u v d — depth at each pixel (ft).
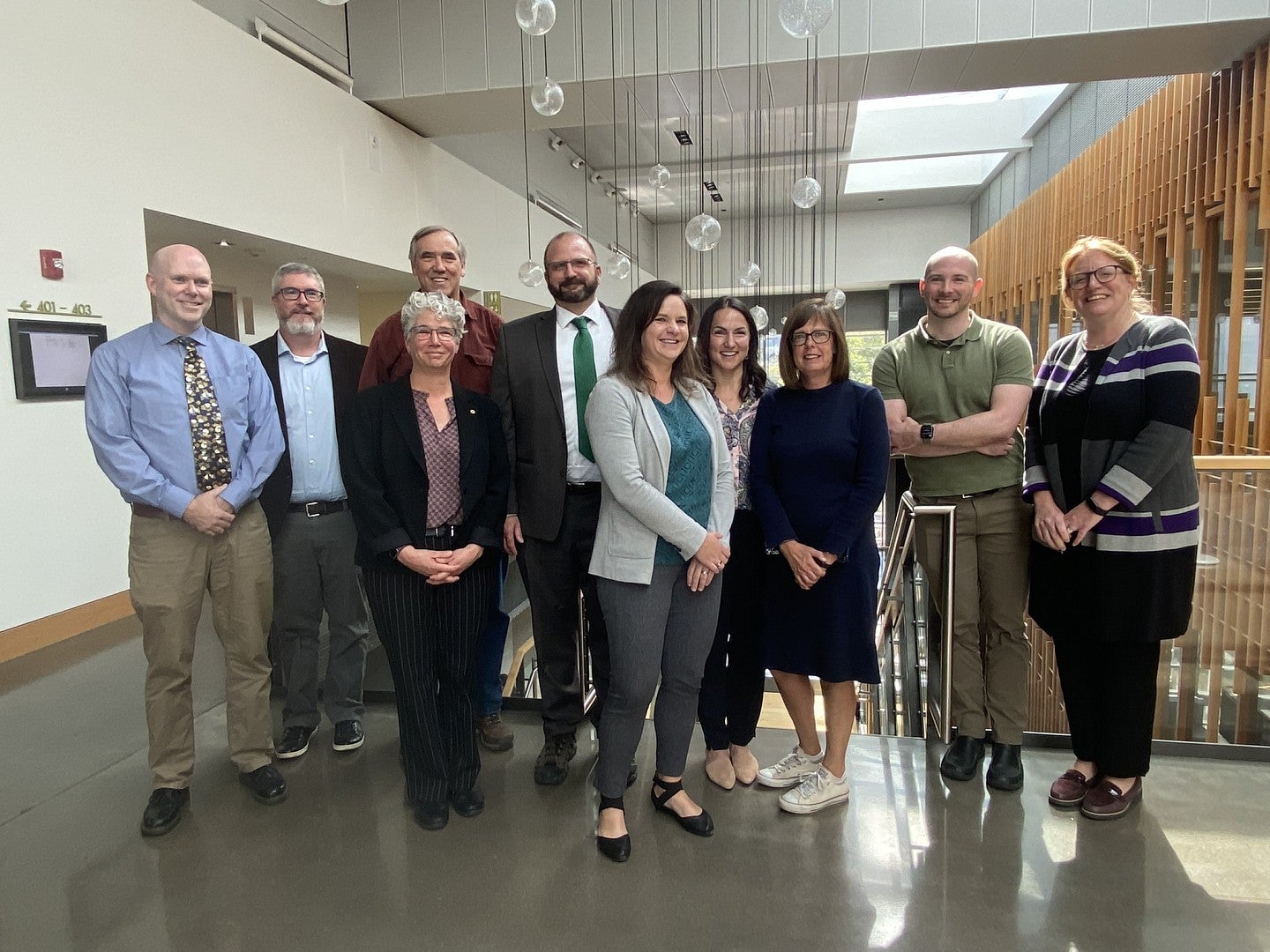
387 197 22.59
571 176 41.32
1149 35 18.12
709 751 8.03
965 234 55.42
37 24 12.07
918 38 18.78
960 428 7.63
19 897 6.24
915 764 8.16
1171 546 6.63
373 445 7.01
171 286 6.91
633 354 6.52
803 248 57.72
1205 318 21.91
